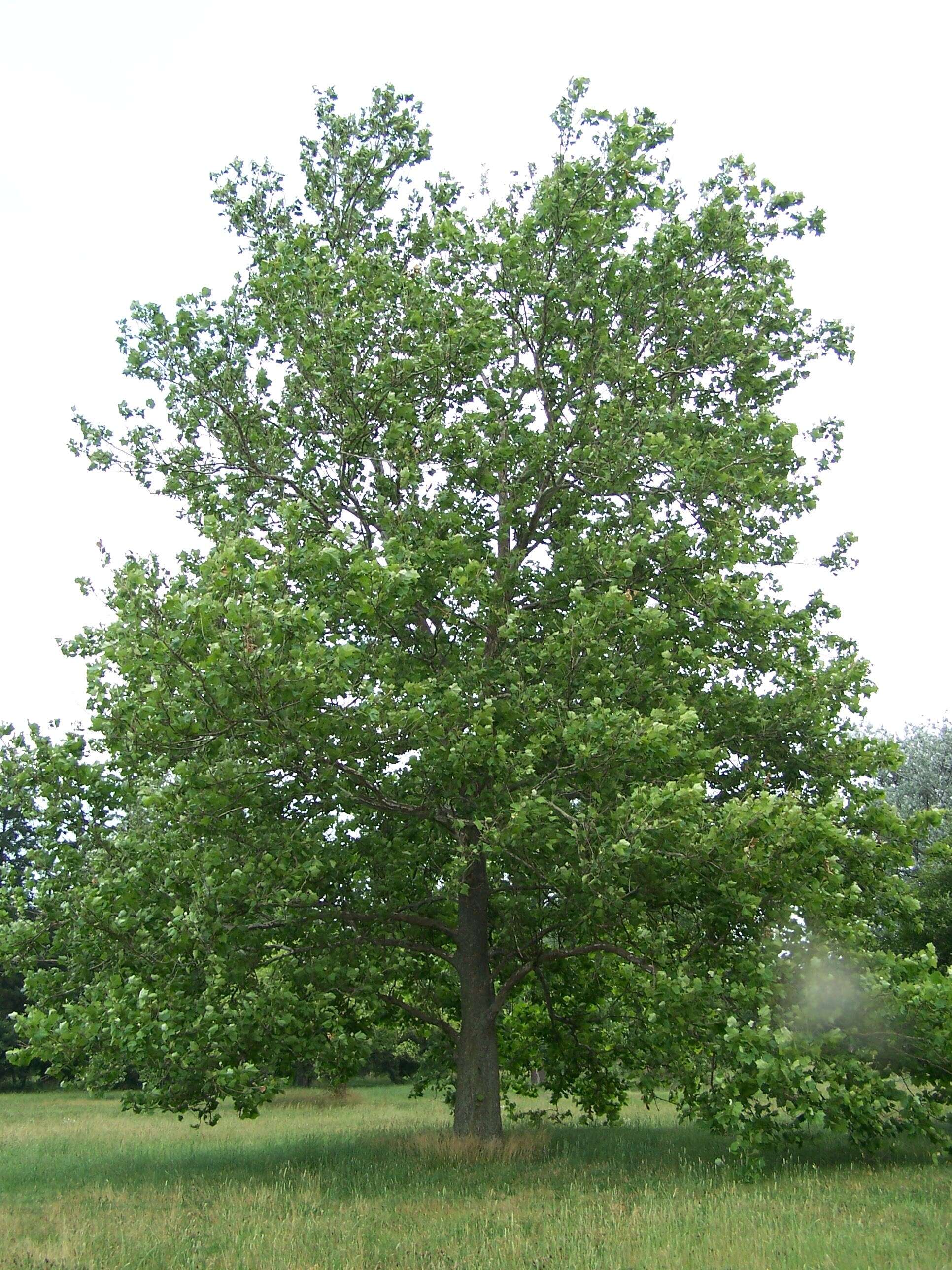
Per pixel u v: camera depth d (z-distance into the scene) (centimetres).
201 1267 840
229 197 1833
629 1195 1112
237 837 1323
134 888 1308
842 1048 1306
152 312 1648
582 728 1241
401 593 1266
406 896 1562
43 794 1390
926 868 1933
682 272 1683
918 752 3247
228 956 1320
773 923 1337
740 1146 1195
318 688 1216
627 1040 1452
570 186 1616
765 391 1692
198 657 1187
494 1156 1412
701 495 1480
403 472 1436
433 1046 1797
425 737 1310
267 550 1364
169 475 1658
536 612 1540
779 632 1591
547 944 1720
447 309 1591
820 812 1222
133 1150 1773
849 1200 1034
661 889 1370
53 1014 1285
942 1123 1675
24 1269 839
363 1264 835
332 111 1852
